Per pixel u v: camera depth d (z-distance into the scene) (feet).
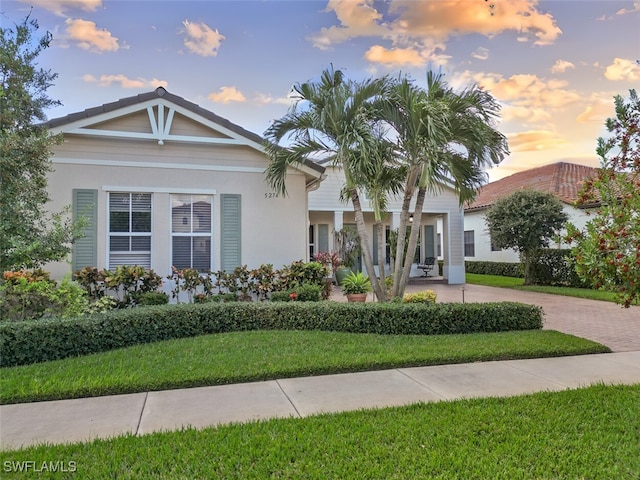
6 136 21.06
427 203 57.52
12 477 9.03
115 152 29.09
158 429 11.49
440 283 58.39
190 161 30.63
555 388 14.78
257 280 30.63
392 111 26.89
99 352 18.72
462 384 15.21
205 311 22.44
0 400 13.39
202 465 9.43
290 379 15.84
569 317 31.01
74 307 20.49
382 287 29.12
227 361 17.07
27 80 22.97
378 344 20.08
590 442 10.55
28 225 21.86
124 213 29.37
